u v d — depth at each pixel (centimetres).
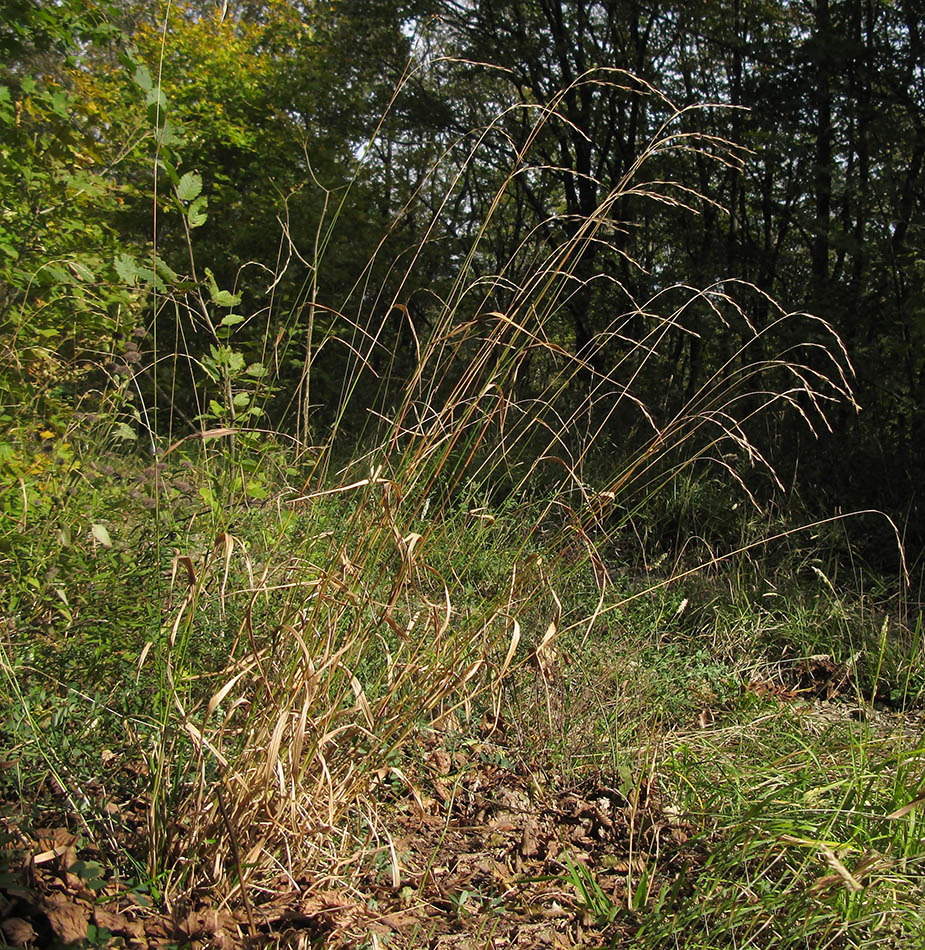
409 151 1562
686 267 1138
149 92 244
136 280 280
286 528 269
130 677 256
